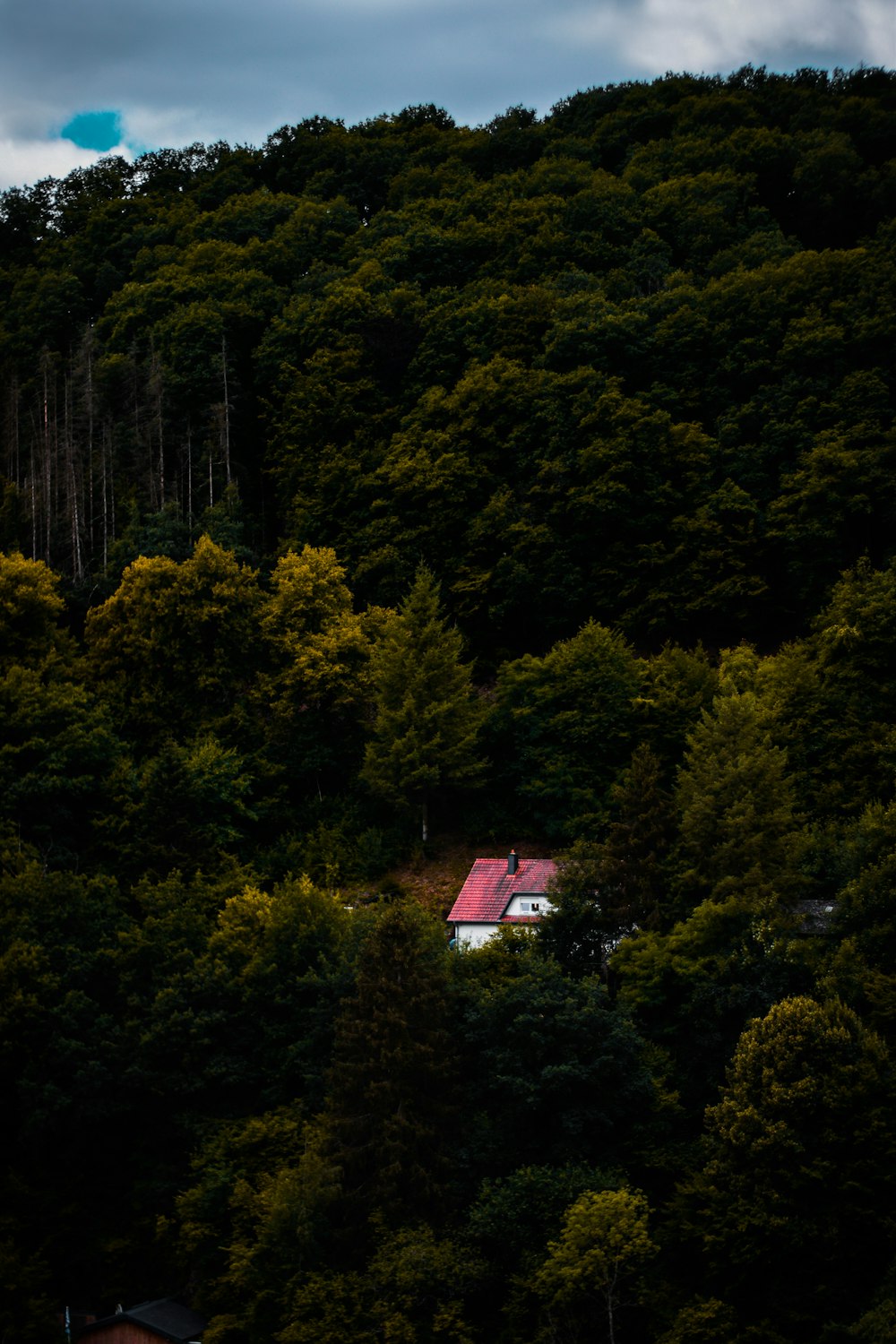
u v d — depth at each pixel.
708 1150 61.81
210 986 71.25
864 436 104.50
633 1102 64.75
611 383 111.50
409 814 91.88
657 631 104.38
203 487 123.81
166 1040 69.62
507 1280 59.97
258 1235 62.56
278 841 91.44
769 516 103.81
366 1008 66.12
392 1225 61.03
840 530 102.19
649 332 119.12
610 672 92.00
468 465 110.75
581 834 87.00
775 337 115.31
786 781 74.94
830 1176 57.97
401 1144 62.16
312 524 114.25
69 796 87.31
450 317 124.12
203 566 97.31
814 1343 55.34
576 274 127.88
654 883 72.44
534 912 79.75
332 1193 61.00
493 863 84.94
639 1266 58.47
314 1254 60.94
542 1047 64.69
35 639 97.31
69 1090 68.75
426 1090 65.19
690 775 76.19
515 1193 60.94
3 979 69.56
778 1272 58.00
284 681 95.56
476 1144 64.25
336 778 97.44
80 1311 66.12
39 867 78.19
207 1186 64.69
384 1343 57.50
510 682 95.06
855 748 82.06
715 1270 58.34
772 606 103.50
